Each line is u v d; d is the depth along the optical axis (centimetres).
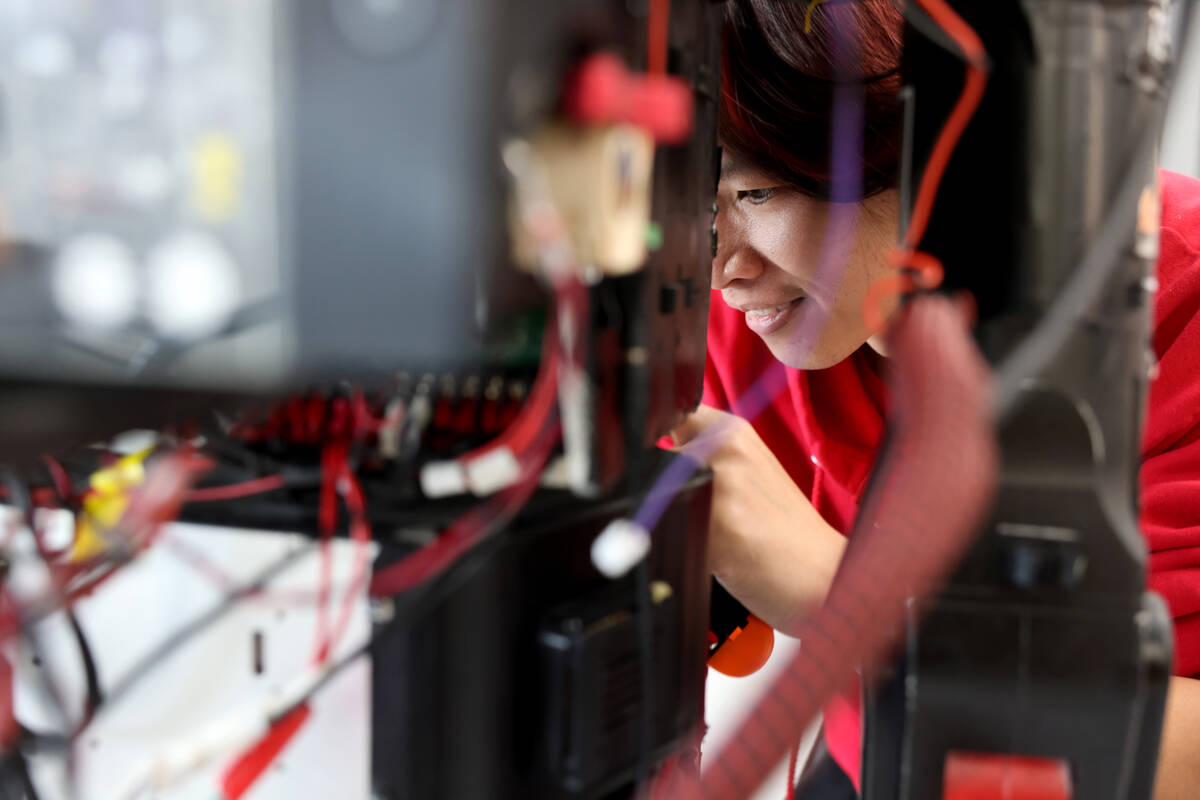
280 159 34
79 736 42
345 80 33
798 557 67
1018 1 36
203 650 41
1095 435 38
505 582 38
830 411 106
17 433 37
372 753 39
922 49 38
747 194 72
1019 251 37
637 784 43
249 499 41
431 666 37
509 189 33
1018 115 36
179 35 34
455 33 32
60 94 34
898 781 39
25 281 35
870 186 65
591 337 39
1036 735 38
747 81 65
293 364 35
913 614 38
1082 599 37
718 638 75
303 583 40
